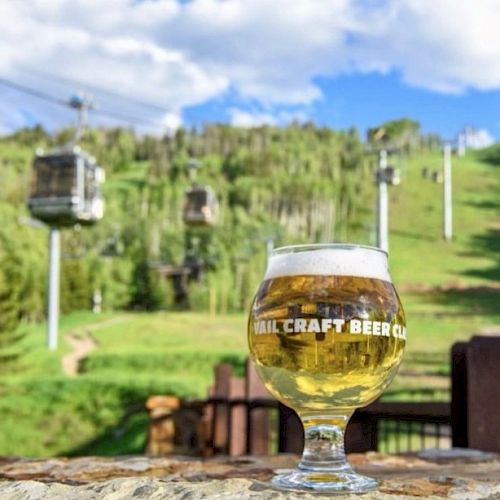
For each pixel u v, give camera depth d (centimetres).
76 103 2388
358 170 11625
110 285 6594
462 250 7012
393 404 311
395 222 7875
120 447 2317
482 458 189
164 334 4931
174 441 720
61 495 95
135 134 13438
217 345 4494
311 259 113
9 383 3044
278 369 111
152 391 2992
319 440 111
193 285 6881
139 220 8275
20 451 2367
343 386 109
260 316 115
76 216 2477
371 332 110
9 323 3462
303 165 11806
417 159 10325
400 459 177
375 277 115
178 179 11144
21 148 12362
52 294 4228
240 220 8856
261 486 99
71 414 2742
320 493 95
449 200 7775
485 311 5112
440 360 3494
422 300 5562
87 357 3978
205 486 98
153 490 96
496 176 9300
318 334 108
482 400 261
